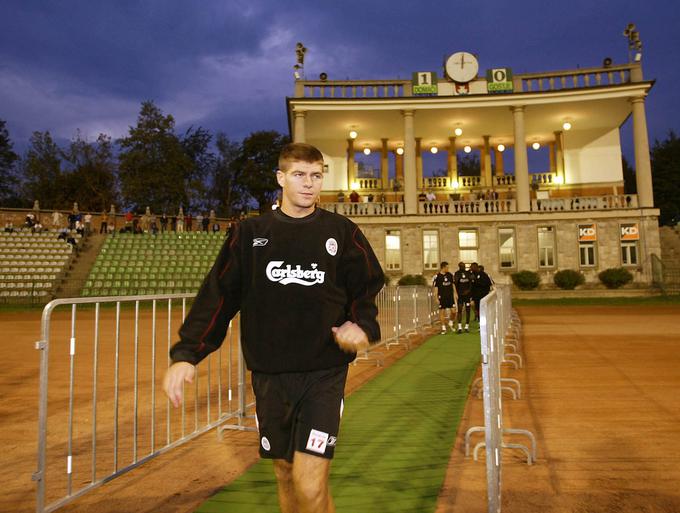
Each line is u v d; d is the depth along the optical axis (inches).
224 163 2773.1
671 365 349.7
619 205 1275.8
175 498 139.4
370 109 1314.0
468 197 1540.4
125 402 261.3
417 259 1289.4
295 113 1311.5
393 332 475.5
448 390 283.6
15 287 1115.3
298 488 84.8
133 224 1480.1
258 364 90.9
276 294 91.2
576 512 125.6
